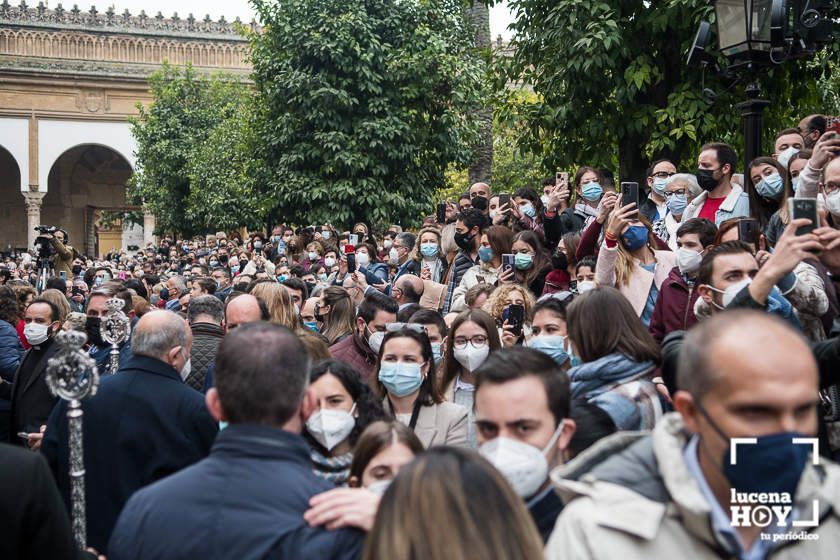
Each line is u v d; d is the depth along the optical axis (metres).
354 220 16.53
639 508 1.98
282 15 16.36
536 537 1.83
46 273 15.55
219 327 5.93
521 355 2.83
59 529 2.86
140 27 43.28
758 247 4.39
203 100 34.31
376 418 3.79
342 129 16.09
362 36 16.05
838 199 4.07
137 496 2.57
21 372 6.31
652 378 3.70
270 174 16.78
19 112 42.25
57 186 49.03
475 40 16.56
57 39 42.66
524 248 6.80
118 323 5.20
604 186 7.82
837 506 1.99
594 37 9.47
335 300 6.77
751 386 1.79
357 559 2.33
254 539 2.38
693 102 9.59
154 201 33.72
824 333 4.04
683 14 9.29
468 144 17.38
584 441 3.31
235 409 2.61
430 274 8.86
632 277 5.19
